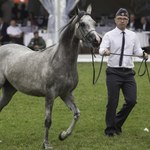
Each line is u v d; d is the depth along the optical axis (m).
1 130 12.98
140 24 32.03
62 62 10.65
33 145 11.34
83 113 15.12
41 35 29.39
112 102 11.95
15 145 11.41
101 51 11.83
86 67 25.89
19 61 11.42
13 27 30.47
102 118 14.42
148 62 28.02
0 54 11.91
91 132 12.67
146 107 16.09
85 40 10.52
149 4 33.62
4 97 12.07
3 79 11.80
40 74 10.90
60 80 10.68
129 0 33.84
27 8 34.62
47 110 10.79
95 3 33.78
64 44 10.66
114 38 11.95
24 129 13.10
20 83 11.34
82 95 18.11
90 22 10.48
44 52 11.11
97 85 20.34
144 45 30.17
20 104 16.52
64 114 14.99
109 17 32.88
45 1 28.27
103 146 11.19
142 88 19.73
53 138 12.03
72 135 12.30
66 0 28.14
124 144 11.38
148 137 12.12
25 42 30.34
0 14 37.69
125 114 12.17
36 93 11.13
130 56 11.98
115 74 11.95
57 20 27.69
